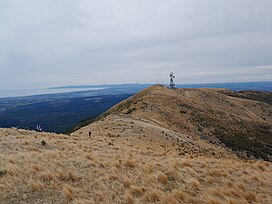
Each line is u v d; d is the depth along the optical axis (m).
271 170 13.31
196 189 9.55
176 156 18.61
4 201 8.06
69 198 8.34
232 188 9.36
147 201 8.35
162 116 53.78
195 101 78.56
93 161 12.91
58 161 12.35
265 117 92.69
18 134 22.19
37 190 8.95
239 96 139.62
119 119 42.03
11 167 10.53
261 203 8.34
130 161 12.72
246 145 49.78
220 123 60.97
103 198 8.43
